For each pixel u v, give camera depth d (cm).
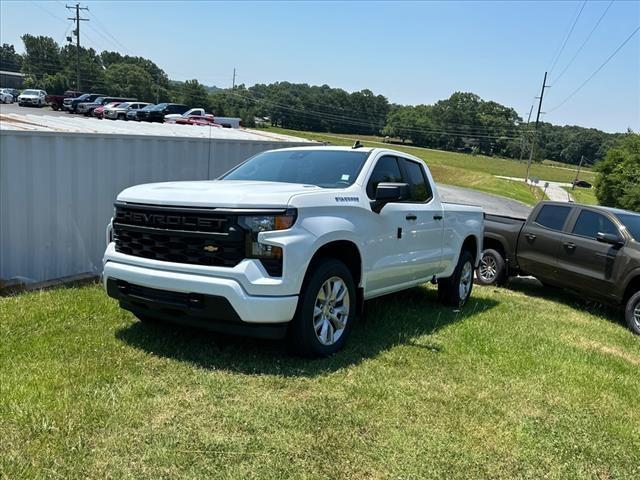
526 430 395
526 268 992
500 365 527
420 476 324
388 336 584
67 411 359
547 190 5491
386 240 576
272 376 444
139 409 371
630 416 445
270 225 445
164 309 469
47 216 721
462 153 13362
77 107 4681
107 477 296
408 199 640
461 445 364
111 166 791
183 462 315
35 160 699
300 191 480
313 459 330
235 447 335
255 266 439
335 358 499
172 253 462
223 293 435
